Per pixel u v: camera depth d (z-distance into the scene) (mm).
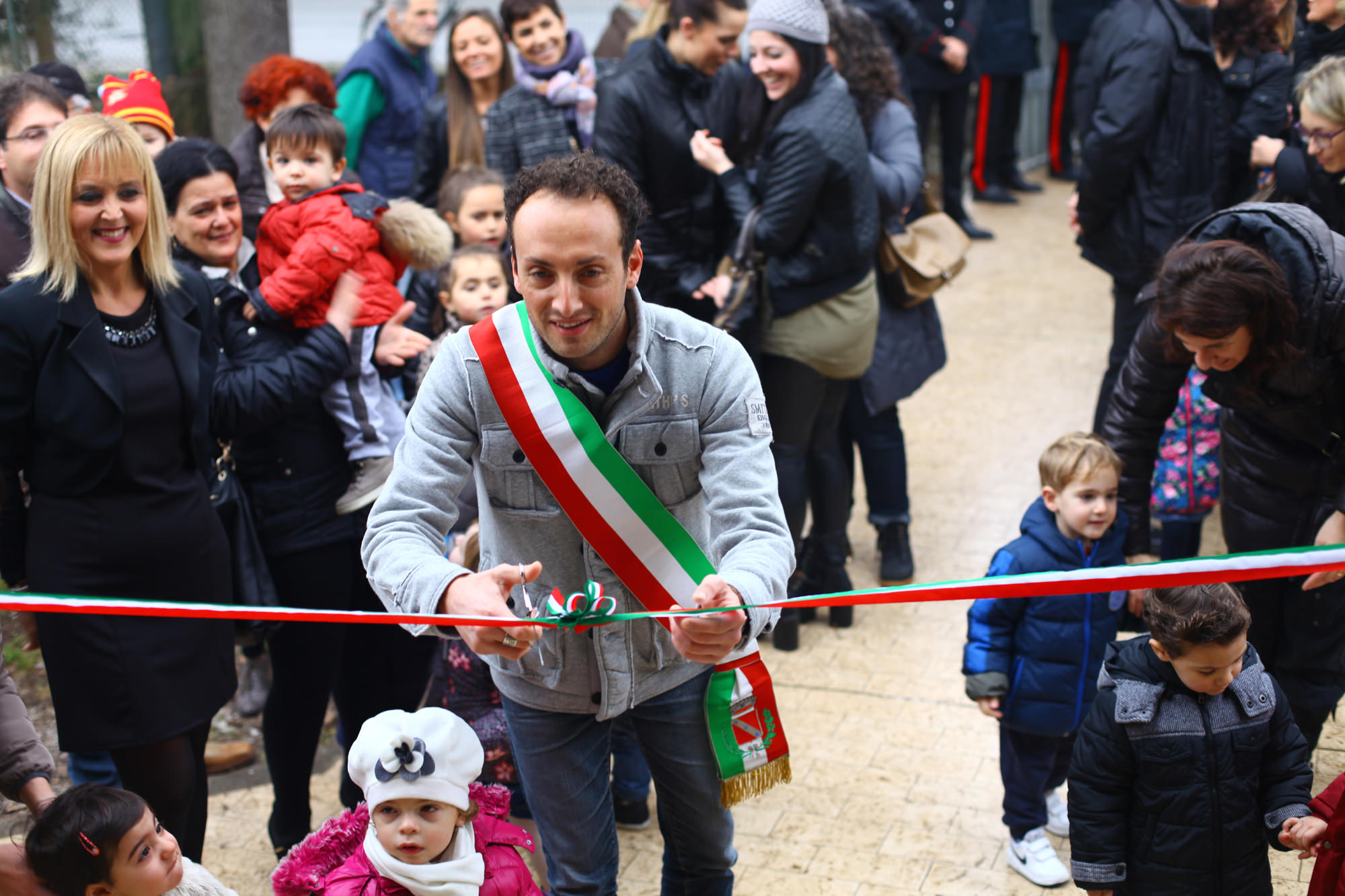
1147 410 3000
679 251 4227
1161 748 2381
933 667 4094
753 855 3209
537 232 1843
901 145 4348
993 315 7227
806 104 3811
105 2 5801
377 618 1938
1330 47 3543
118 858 2186
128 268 2631
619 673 2188
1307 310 2496
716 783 2330
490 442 2102
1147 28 4230
